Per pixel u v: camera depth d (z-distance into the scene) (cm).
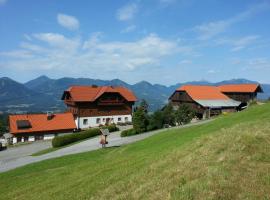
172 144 2556
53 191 1839
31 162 4228
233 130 1833
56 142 5900
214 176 1212
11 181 2669
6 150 6356
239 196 1061
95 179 1822
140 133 5969
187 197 1088
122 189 1435
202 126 3447
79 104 8669
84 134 6419
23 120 7825
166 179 1339
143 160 2003
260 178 1168
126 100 9269
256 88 8794
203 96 8638
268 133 1605
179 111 6688
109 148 4156
